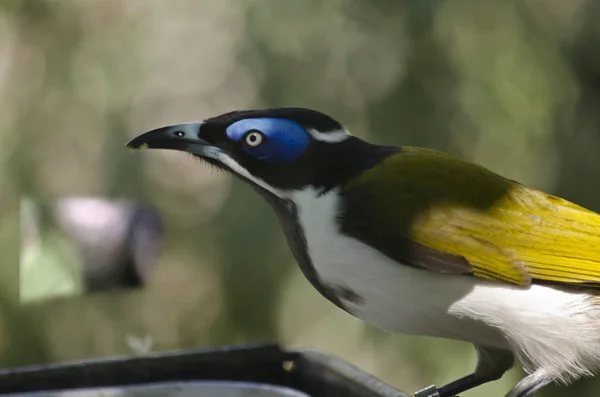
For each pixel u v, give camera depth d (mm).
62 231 8141
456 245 6477
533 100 11664
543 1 12062
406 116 11758
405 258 6383
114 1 13297
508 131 11617
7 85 12961
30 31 13078
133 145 6652
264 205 12383
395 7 11844
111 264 8180
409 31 11734
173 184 13109
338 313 12266
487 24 11719
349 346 12234
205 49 13656
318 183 6551
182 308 13172
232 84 13453
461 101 11641
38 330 12422
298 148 6531
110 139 12695
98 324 13125
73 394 6637
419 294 6445
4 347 12289
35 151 12727
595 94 12148
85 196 12461
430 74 11727
